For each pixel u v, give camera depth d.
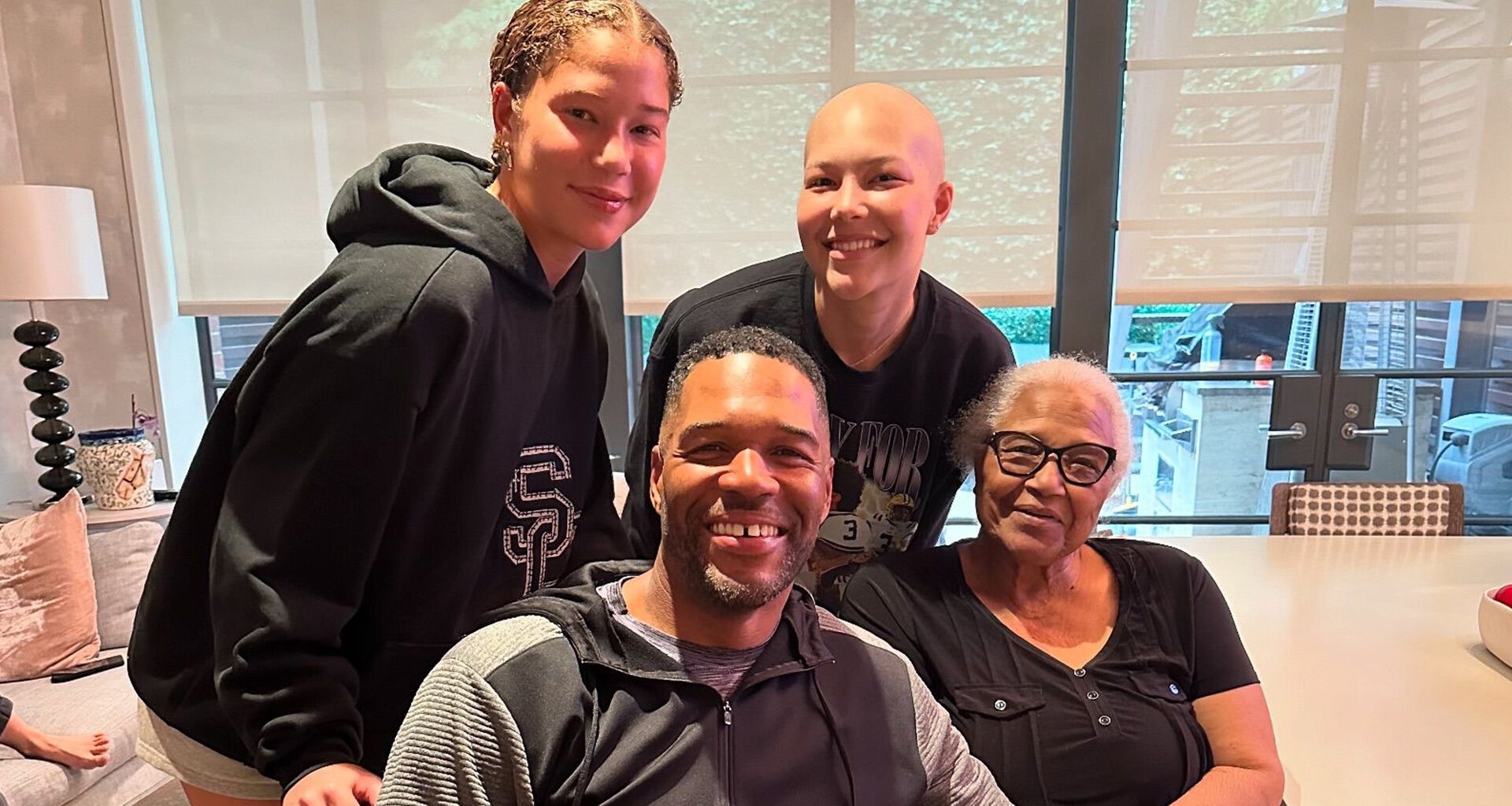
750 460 0.88
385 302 0.92
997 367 1.43
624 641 0.91
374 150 3.09
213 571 0.97
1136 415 3.12
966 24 2.78
